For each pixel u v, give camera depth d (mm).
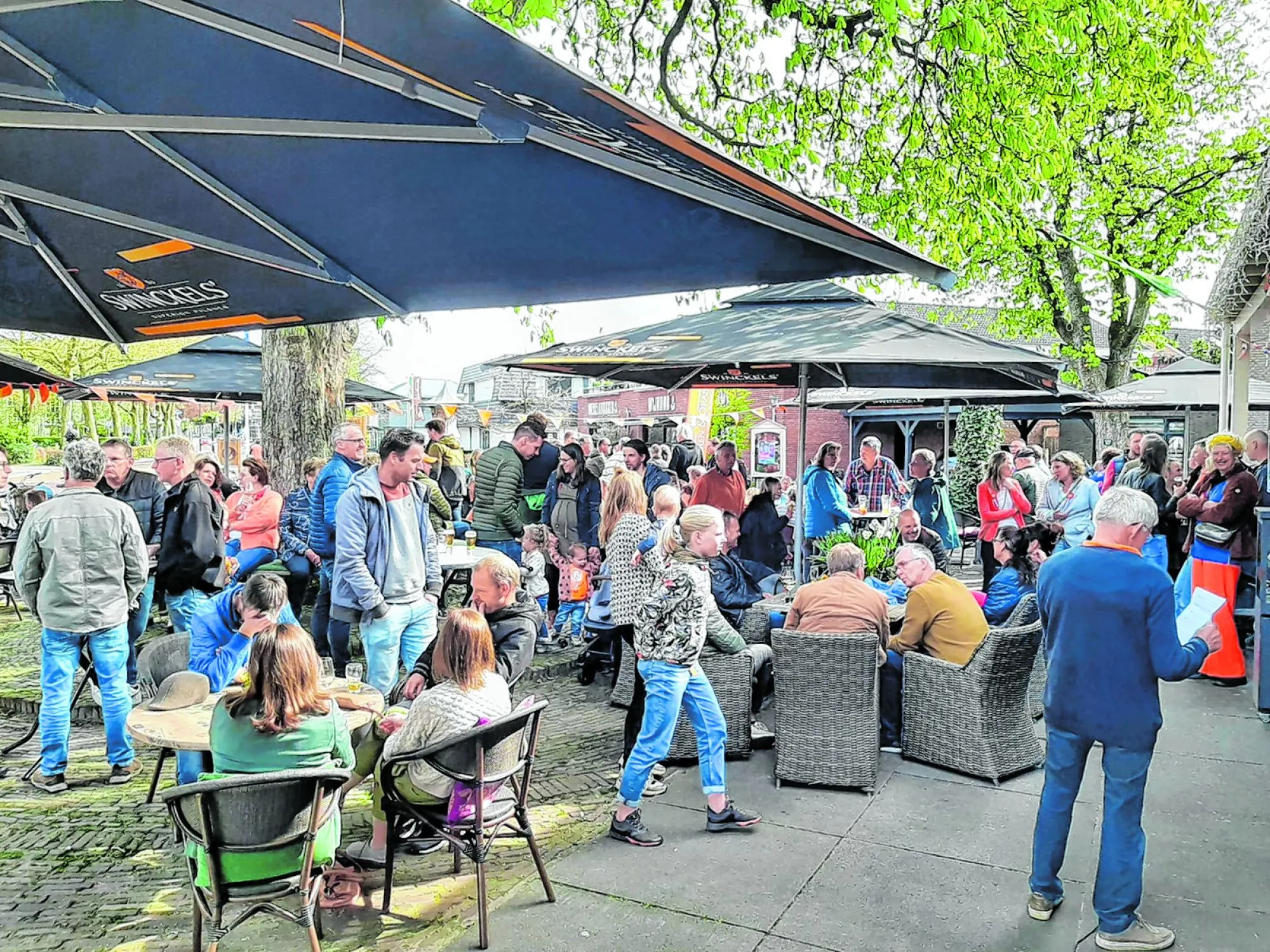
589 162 2006
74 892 4102
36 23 1881
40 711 5613
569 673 8039
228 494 10906
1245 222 6895
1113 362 20312
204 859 3176
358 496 5355
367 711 4082
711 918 3785
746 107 12703
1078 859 4293
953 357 6340
